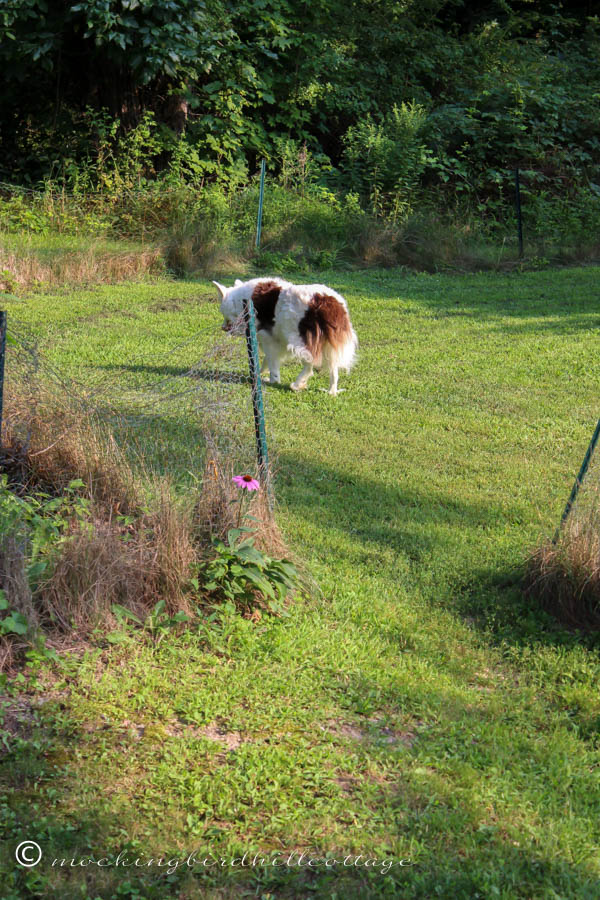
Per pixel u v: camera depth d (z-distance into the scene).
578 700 4.17
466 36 26.05
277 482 6.73
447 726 3.91
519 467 7.29
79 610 4.39
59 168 18.34
